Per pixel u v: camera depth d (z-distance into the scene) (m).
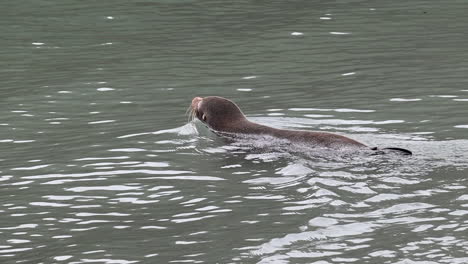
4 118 47.31
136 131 44.00
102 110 48.81
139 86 54.78
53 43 68.88
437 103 47.44
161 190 34.44
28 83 56.19
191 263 26.88
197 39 69.19
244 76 56.84
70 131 44.38
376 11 78.75
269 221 30.22
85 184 35.53
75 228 30.62
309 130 42.41
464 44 64.00
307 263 26.27
